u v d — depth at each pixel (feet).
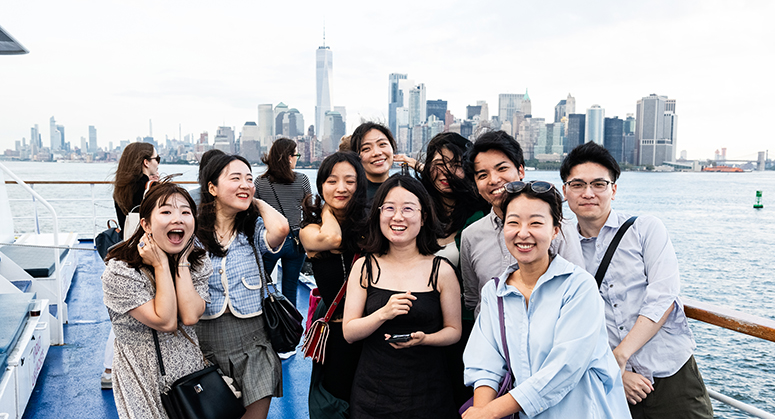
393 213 6.14
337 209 7.12
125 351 6.18
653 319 5.75
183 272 6.26
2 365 8.21
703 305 6.26
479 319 5.70
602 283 6.27
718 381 28.89
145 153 10.42
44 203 12.41
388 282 6.36
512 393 4.85
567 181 6.39
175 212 5.97
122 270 5.94
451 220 7.56
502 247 6.68
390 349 6.19
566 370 4.76
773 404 25.93
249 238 7.26
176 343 6.39
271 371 6.97
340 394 7.03
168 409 6.13
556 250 6.19
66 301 16.37
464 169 7.14
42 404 9.66
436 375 6.24
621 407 5.21
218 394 6.30
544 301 5.27
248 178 6.95
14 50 12.46
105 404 9.71
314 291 8.05
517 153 6.68
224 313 6.84
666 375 5.93
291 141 13.03
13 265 13.30
